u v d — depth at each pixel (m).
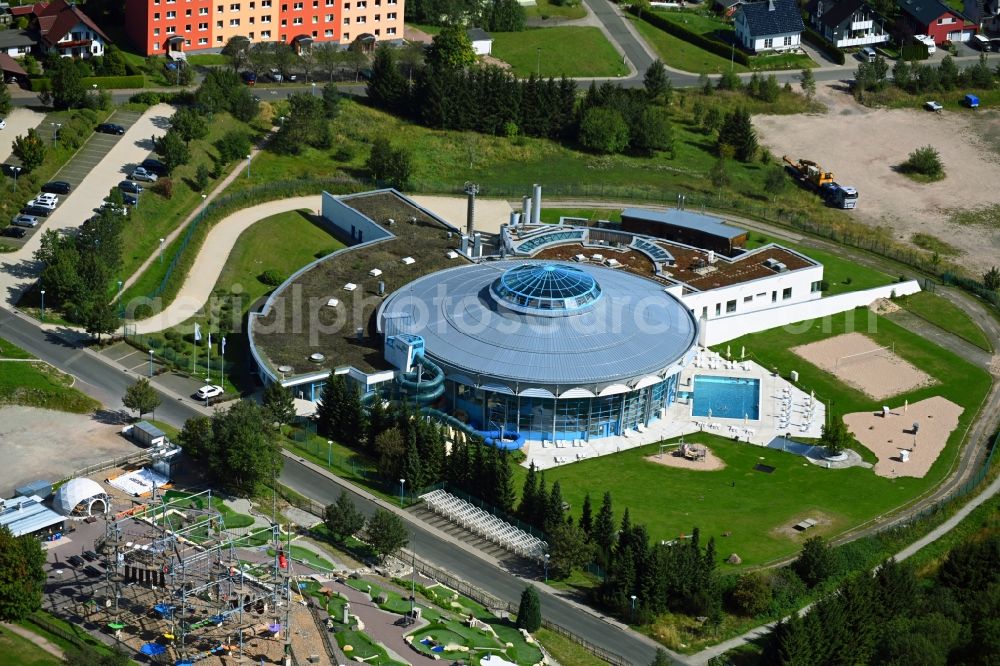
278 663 187.75
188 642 190.12
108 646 189.50
